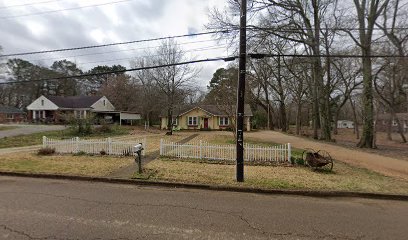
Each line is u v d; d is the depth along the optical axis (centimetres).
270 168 1156
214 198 754
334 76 3938
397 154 1777
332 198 789
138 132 3422
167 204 682
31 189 818
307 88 4062
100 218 570
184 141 2409
